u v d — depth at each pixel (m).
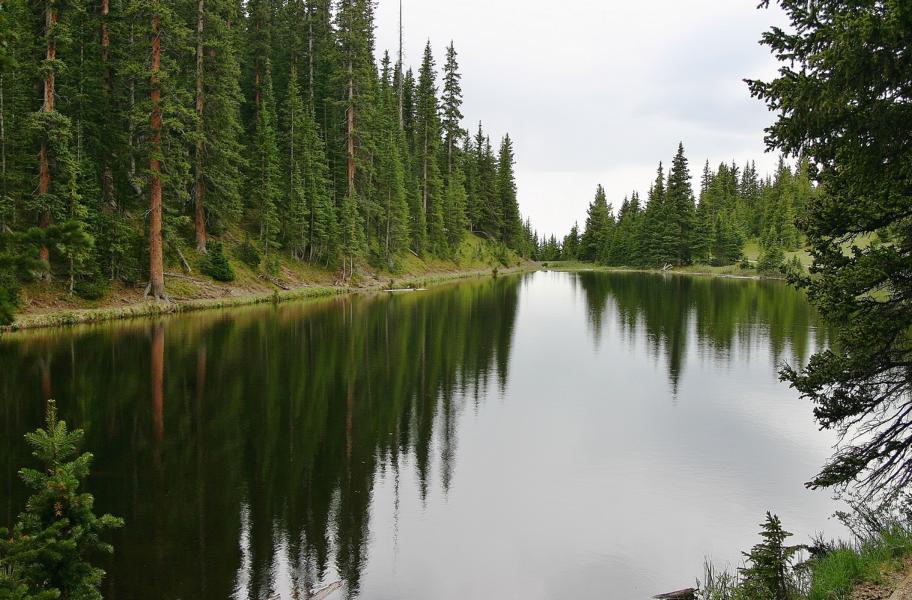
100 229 32.91
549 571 9.39
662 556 9.90
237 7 56.50
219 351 24.52
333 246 55.62
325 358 24.31
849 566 7.23
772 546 7.39
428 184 83.25
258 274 46.72
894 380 9.02
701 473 13.49
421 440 15.19
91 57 35.34
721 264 96.81
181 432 14.97
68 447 6.20
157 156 32.84
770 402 19.64
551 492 12.35
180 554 9.41
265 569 9.06
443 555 9.74
